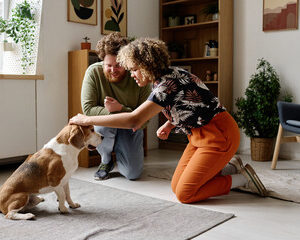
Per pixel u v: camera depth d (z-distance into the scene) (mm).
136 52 1760
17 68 3326
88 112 2473
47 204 2006
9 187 1757
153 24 4340
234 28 4004
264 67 3744
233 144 2020
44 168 1760
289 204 2072
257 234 1613
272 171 3004
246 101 3553
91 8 3598
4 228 1629
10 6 3395
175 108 1879
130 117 1773
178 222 1729
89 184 2477
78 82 3320
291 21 3619
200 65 4273
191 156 2162
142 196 2180
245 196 2223
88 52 3227
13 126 3002
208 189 2064
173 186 2195
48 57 3258
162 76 1814
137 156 2588
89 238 1521
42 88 3211
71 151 1796
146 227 1663
